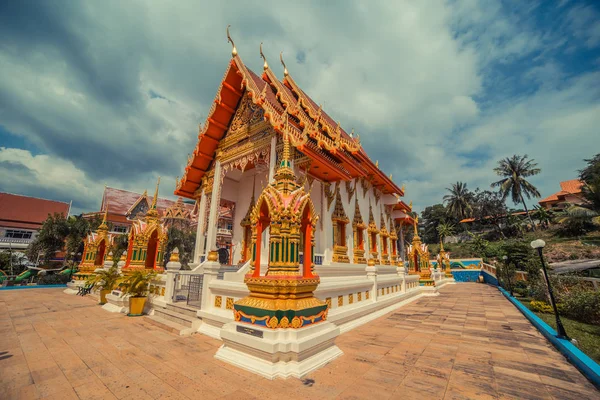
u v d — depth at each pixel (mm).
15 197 40312
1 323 8062
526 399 3680
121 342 6141
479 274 33188
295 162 11008
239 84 12617
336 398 3637
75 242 27844
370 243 17281
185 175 15383
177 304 8430
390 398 3654
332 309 7633
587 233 37156
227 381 4141
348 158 11609
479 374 4488
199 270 11422
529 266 17578
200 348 5727
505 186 51250
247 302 5066
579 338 7332
